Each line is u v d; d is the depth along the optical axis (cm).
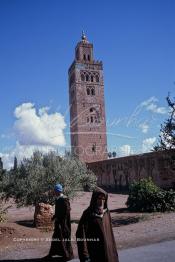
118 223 1947
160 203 2292
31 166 2119
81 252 648
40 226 1525
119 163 6431
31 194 2039
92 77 10206
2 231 1336
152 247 975
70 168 2094
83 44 10681
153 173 5219
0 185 2172
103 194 658
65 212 957
